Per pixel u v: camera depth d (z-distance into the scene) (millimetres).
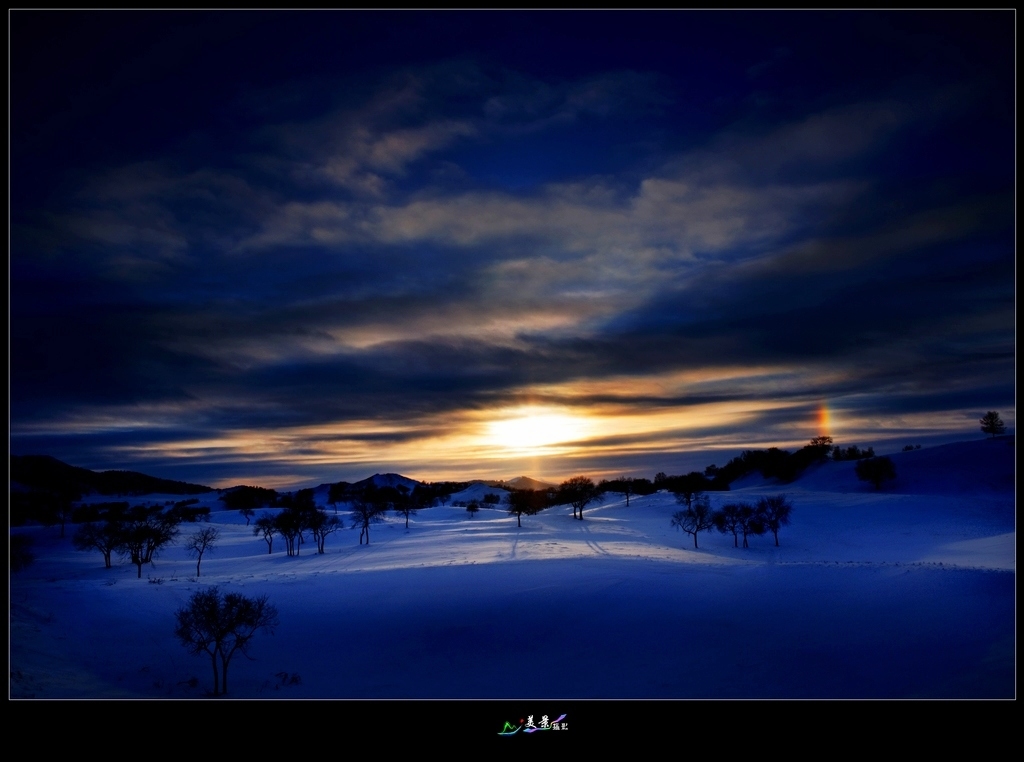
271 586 56906
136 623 45375
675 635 37344
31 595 52031
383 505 182875
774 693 28672
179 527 145625
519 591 49000
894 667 30172
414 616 44312
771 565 55219
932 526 104938
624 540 102812
